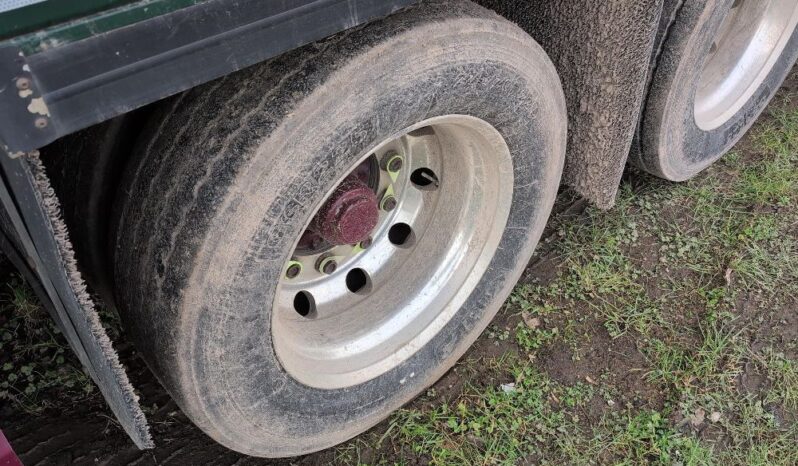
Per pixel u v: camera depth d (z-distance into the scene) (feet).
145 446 5.70
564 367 9.61
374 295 7.99
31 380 9.12
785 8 11.82
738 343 9.82
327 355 7.38
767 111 13.71
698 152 11.37
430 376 8.46
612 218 11.55
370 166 7.43
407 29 5.78
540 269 10.83
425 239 8.16
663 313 10.30
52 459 8.34
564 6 7.61
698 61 9.56
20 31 3.53
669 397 9.25
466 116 6.65
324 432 7.52
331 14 4.74
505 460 8.49
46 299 6.15
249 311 5.90
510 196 7.85
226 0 4.16
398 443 8.71
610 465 8.58
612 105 7.98
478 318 8.55
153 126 6.00
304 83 5.44
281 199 5.52
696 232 11.44
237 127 5.45
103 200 6.59
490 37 6.32
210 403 6.25
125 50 3.91
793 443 8.75
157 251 5.70
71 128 3.92
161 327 5.81
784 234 11.31
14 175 4.12
